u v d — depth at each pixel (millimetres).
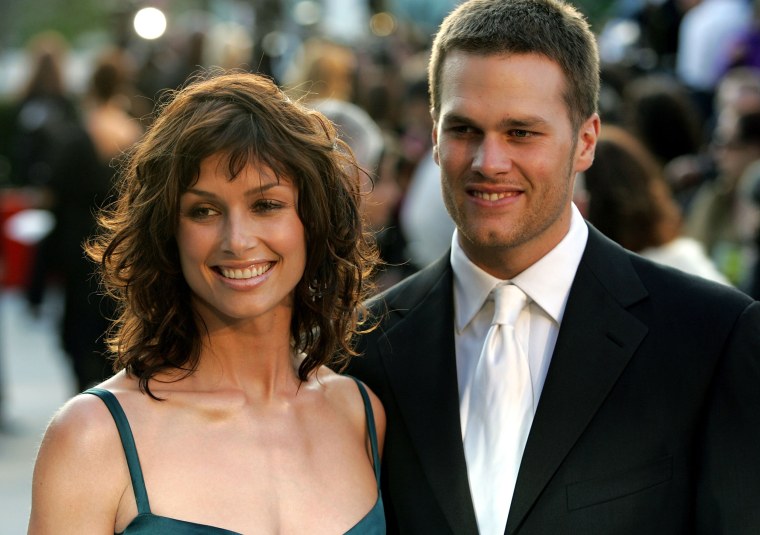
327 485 5176
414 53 19188
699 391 5141
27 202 18750
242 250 4895
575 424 5148
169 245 5055
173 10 28734
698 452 5137
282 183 4980
